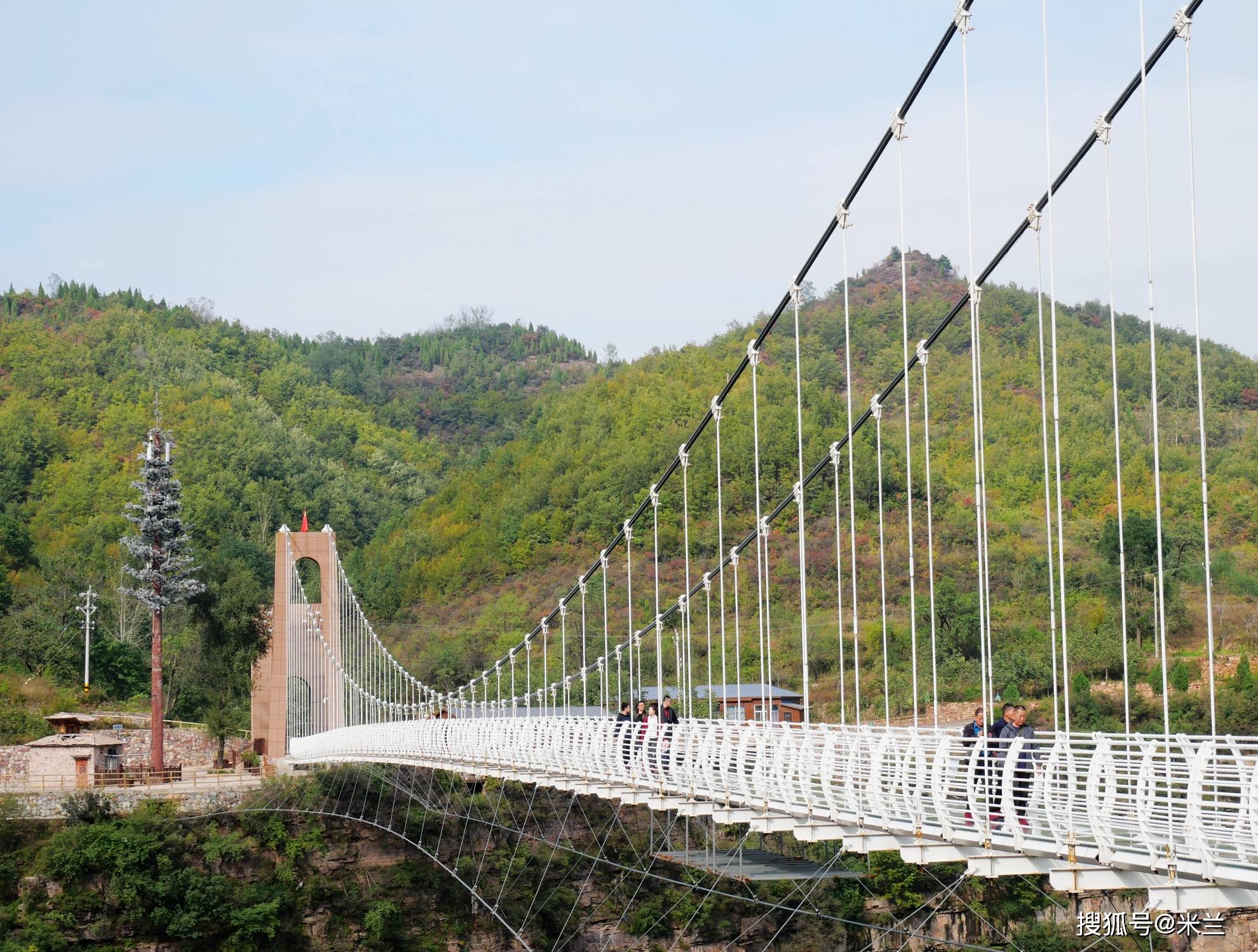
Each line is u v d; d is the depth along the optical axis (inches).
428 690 2158.0
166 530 2770.7
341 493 6146.7
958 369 4025.6
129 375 6948.8
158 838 2000.5
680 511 3004.4
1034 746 709.9
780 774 826.2
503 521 4244.6
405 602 4092.0
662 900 1990.7
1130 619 2436.0
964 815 703.7
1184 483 3046.3
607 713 1503.4
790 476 3034.0
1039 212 925.8
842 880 1892.2
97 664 3344.0
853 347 4832.7
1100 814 605.6
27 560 4547.2
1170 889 576.4
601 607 3321.9
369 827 2137.1
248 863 2054.6
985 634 876.6
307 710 2723.9
